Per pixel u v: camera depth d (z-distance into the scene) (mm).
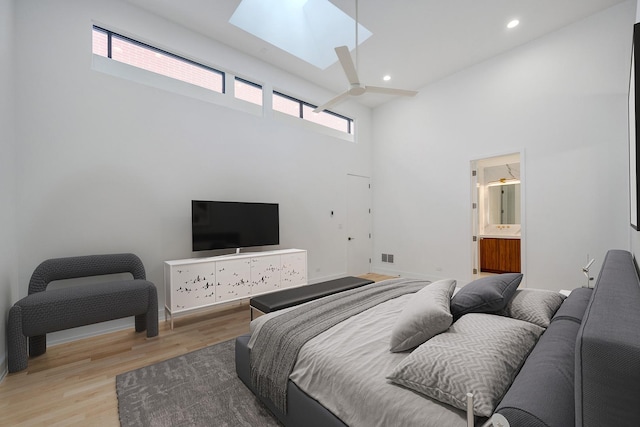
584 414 607
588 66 3447
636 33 1033
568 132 3592
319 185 5062
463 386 915
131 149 3162
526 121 3930
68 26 2828
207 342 2695
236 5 3211
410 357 1099
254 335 1826
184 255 3512
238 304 3916
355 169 5688
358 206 5734
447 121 4785
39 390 1934
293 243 4676
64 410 1735
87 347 2588
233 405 1744
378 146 5895
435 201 4953
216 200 3799
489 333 1150
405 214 5398
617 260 1631
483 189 6301
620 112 3266
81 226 2857
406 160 5391
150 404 1757
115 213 3051
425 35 3721
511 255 5410
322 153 5125
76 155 2842
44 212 2672
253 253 3922
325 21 4230
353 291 2383
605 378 586
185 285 3096
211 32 3684
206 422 1599
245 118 4113
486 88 4316
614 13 3271
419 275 5164
